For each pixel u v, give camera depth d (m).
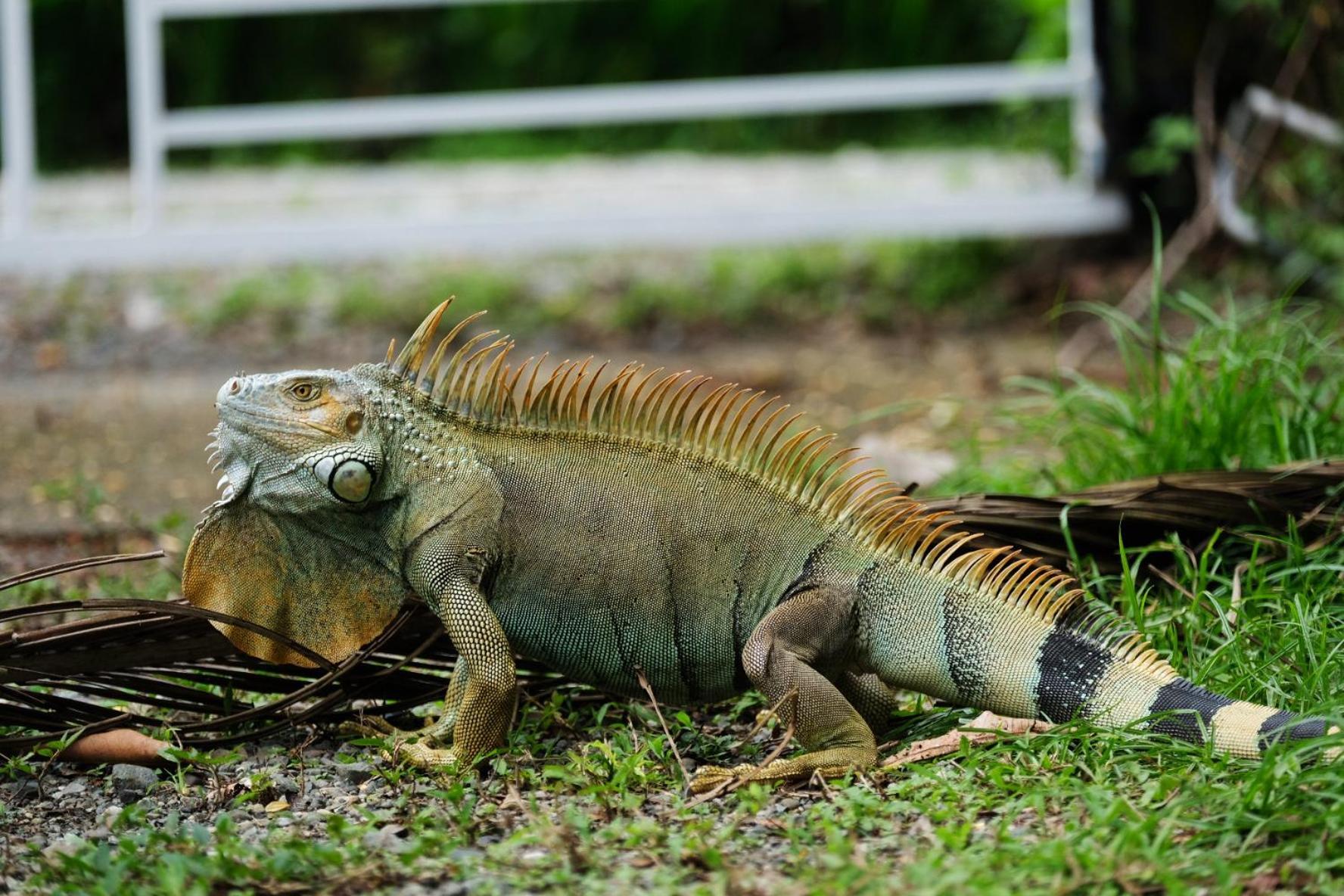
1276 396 10.05
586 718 7.91
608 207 19.72
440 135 29.08
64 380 16.55
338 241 18.55
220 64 30.02
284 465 7.12
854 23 29.73
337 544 7.34
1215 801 6.24
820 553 7.25
